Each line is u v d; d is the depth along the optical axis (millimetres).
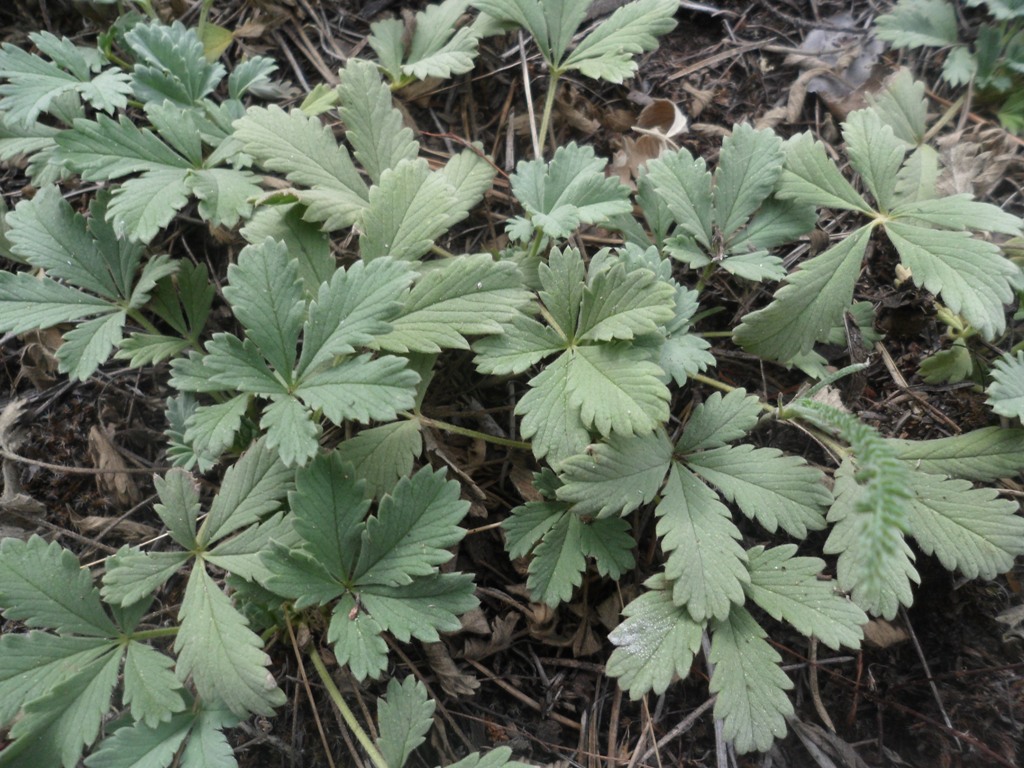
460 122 244
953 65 239
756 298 222
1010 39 238
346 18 254
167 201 184
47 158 209
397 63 231
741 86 251
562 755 183
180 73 206
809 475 172
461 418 206
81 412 209
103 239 192
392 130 202
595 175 191
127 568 161
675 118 240
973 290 179
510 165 237
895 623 193
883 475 124
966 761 184
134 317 199
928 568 198
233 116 206
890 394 213
